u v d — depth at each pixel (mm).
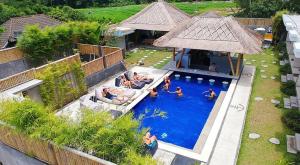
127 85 19125
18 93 13820
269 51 26969
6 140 10766
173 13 31641
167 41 21438
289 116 13641
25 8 53344
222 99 17266
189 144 13289
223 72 21641
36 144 9555
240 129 13203
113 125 8695
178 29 22438
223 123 13812
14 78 14508
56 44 22656
